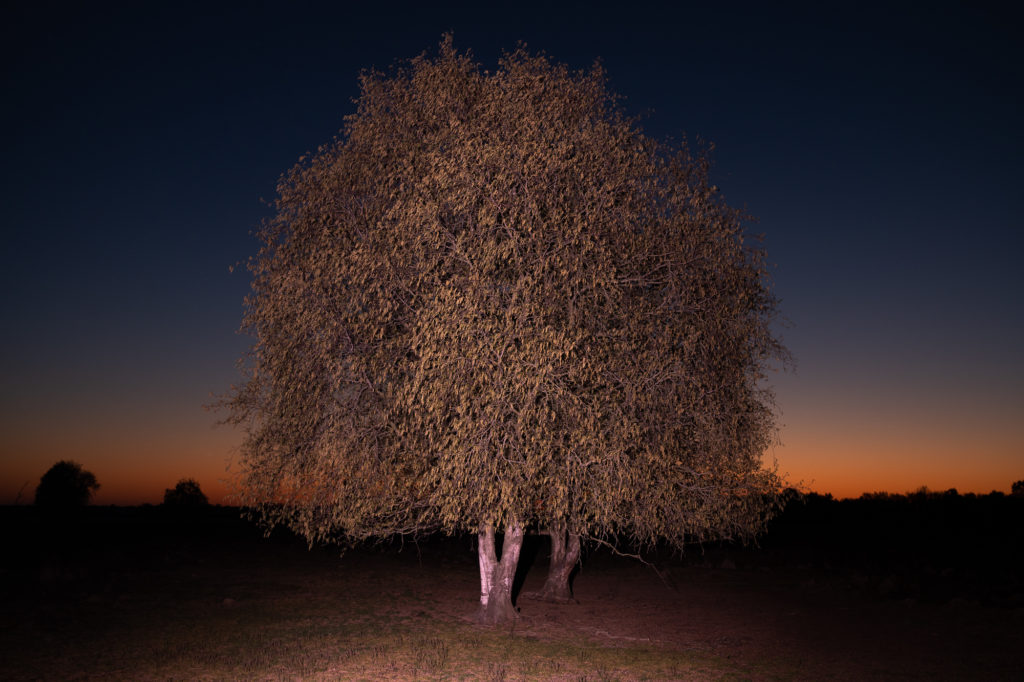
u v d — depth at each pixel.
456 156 12.67
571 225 12.14
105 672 11.74
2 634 14.04
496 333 11.29
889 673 13.03
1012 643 15.51
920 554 33.59
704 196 13.95
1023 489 63.59
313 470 14.29
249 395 14.66
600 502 12.39
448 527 13.20
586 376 11.55
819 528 45.62
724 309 13.61
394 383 13.26
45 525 35.88
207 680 11.48
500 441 12.04
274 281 14.15
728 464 13.97
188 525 39.56
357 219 14.19
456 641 15.20
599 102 14.73
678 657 14.37
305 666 12.62
